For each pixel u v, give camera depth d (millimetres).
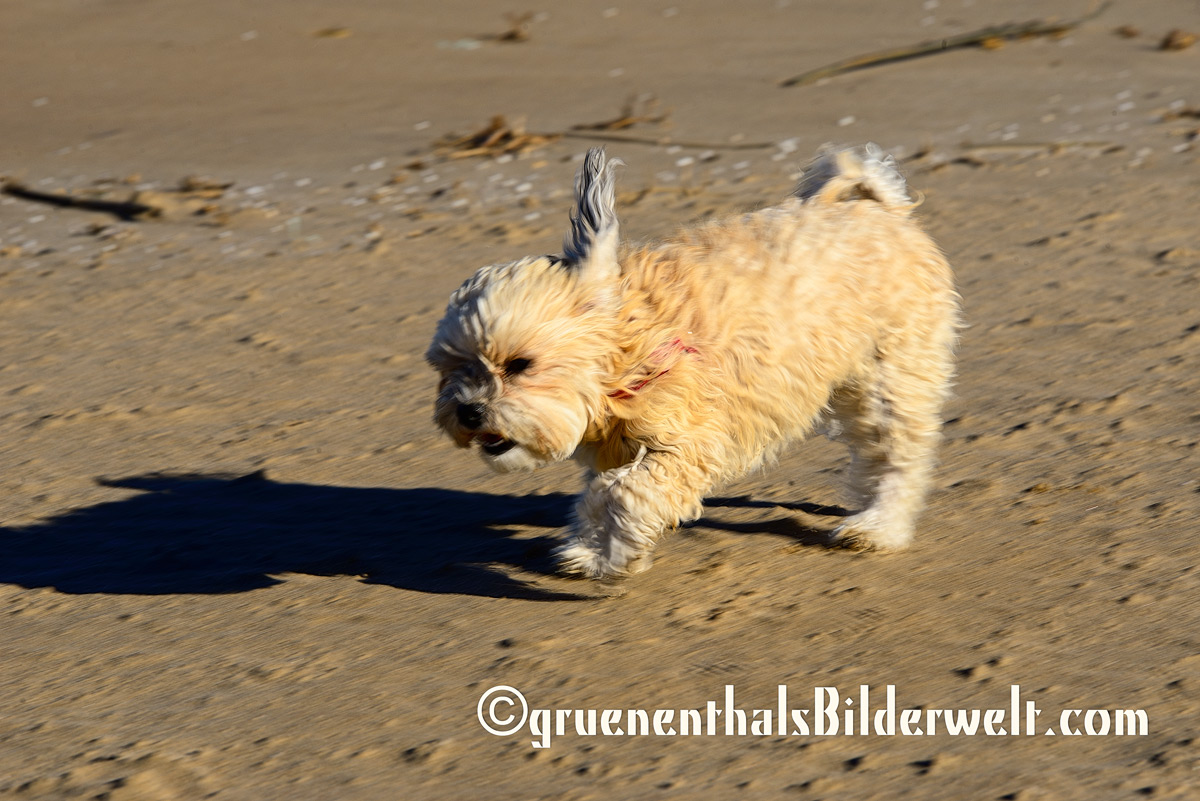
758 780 5941
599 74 27078
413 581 8359
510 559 8641
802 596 7914
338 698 6836
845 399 8711
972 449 10141
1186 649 7008
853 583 8070
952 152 20547
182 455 10688
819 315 7984
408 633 7598
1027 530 8672
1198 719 6305
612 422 7613
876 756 6105
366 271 15766
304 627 7723
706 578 8227
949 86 25188
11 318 14438
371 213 18281
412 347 13125
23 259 16672
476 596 8094
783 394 7945
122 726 6613
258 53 29078
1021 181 18672
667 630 7512
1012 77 25828
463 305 7309
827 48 29094
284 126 23375
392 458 10500
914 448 8656
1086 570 8031
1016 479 9523
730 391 7770
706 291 7656
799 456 10297
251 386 12227
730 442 7934
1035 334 12750
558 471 10195
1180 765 5898
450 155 20938
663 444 7613
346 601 8070
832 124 22562
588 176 7387
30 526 9414
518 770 6098
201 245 17062
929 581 8047
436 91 25828
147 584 8453
